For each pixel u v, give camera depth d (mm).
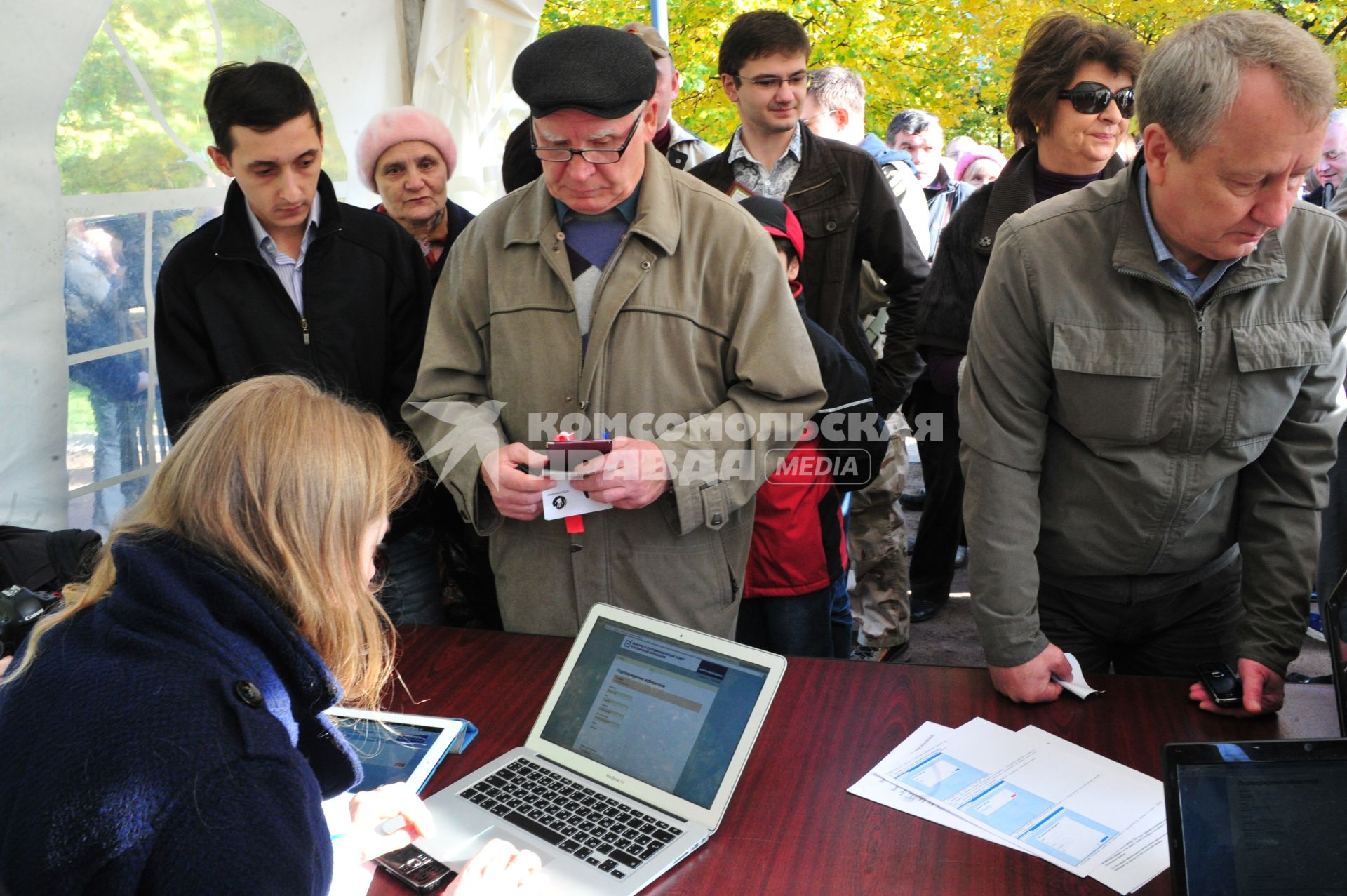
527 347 2123
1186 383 1700
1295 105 1371
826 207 3348
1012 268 1756
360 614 1119
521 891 1279
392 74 4004
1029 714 1747
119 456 3170
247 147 2418
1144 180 1667
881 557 3607
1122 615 1943
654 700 1629
